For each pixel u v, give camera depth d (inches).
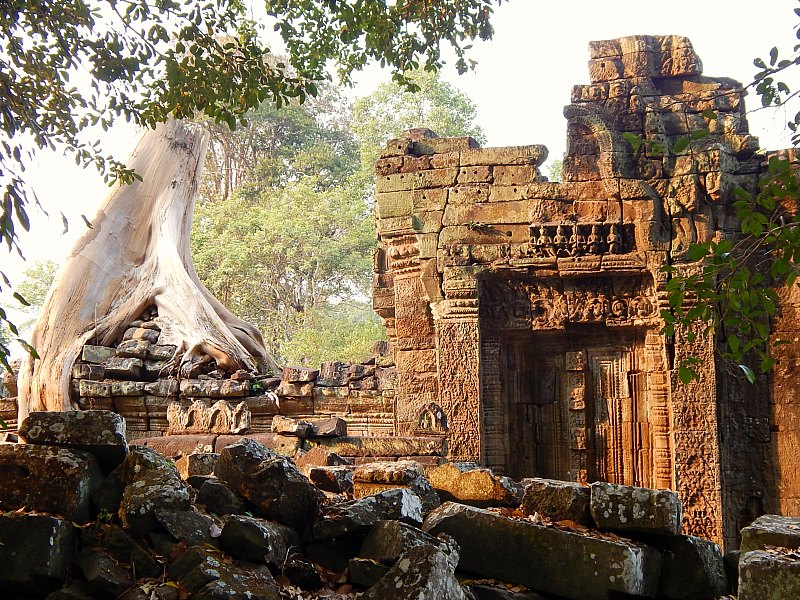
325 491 353.7
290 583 256.1
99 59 470.6
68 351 965.2
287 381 896.3
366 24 555.8
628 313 851.4
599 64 877.2
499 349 877.2
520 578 259.3
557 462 867.4
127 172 505.7
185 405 895.1
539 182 879.1
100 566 240.5
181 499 259.9
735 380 836.6
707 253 368.8
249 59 493.7
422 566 223.6
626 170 845.8
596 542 252.7
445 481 342.0
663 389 836.0
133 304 1014.4
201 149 1138.7
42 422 269.3
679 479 807.1
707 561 264.1
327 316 1782.7
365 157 1823.3
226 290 1732.3
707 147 831.7
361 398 891.4
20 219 331.6
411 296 896.3
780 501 816.3
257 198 1989.4
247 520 255.1
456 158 890.1
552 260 841.5
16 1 456.1
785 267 354.6
